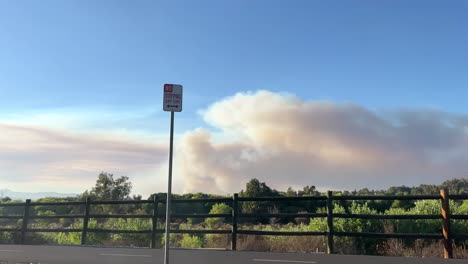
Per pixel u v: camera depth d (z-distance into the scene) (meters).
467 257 12.05
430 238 12.46
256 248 14.70
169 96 8.16
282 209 29.36
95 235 18.70
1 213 26.58
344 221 14.42
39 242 18.75
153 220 15.91
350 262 10.81
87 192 39.22
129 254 12.80
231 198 15.04
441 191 12.53
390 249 13.28
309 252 13.50
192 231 15.25
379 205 19.52
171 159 8.24
